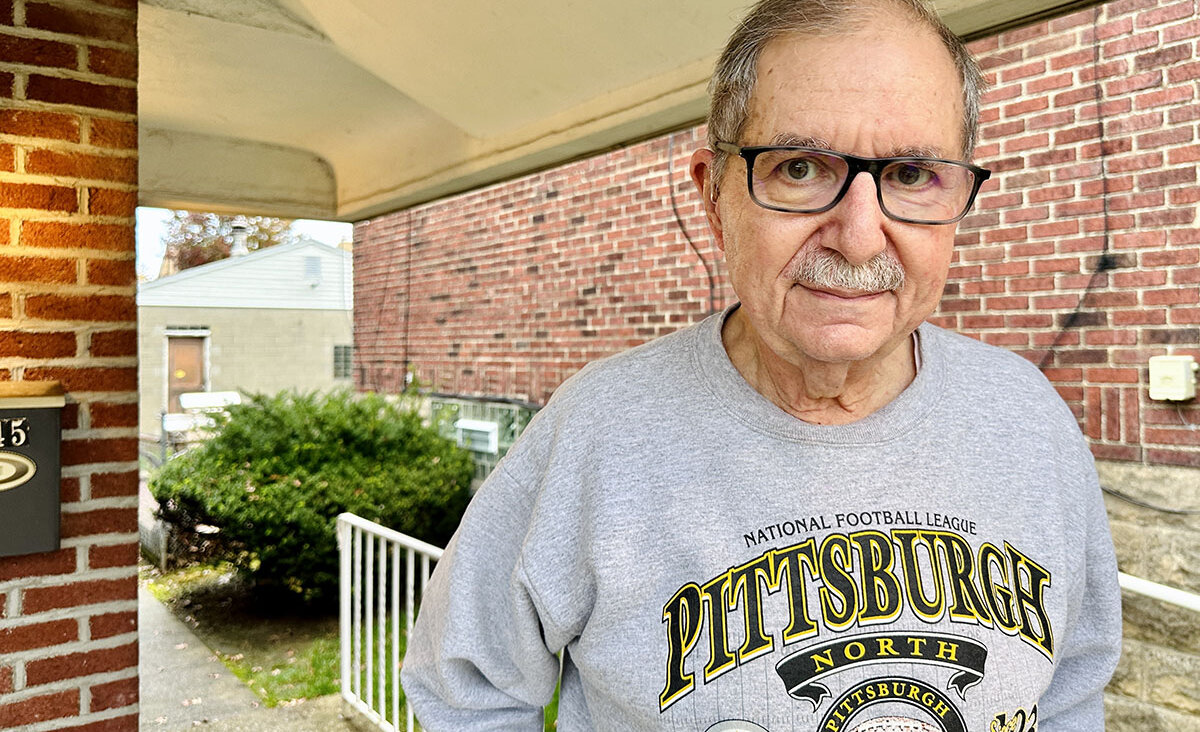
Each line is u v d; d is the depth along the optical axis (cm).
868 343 85
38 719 204
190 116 363
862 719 87
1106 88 276
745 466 94
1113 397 276
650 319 454
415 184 363
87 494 208
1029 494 96
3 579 199
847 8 83
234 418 536
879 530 92
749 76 87
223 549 500
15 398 192
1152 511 268
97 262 208
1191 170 258
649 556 94
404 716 348
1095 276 280
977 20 187
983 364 105
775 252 85
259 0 262
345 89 324
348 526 363
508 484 110
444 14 240
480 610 109
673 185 438
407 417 551
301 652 463
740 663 89
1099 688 107
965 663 89
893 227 82
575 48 239
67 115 203
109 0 208
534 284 535
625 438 99
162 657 461
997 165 304
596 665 95
